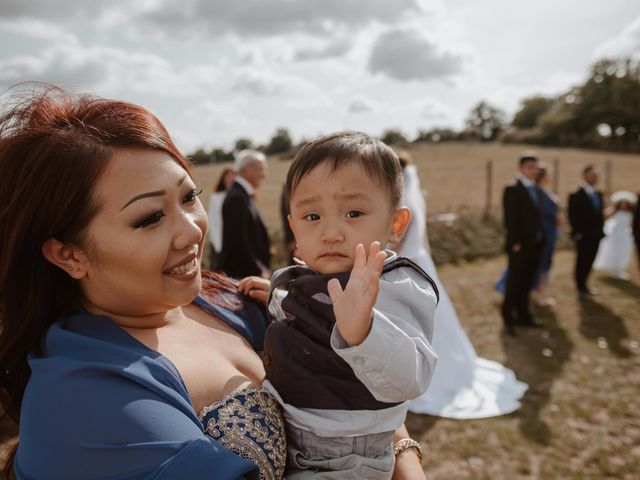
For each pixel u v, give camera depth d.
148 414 0.81
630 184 20.84
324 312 1.04
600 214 7.36
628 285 8.02
